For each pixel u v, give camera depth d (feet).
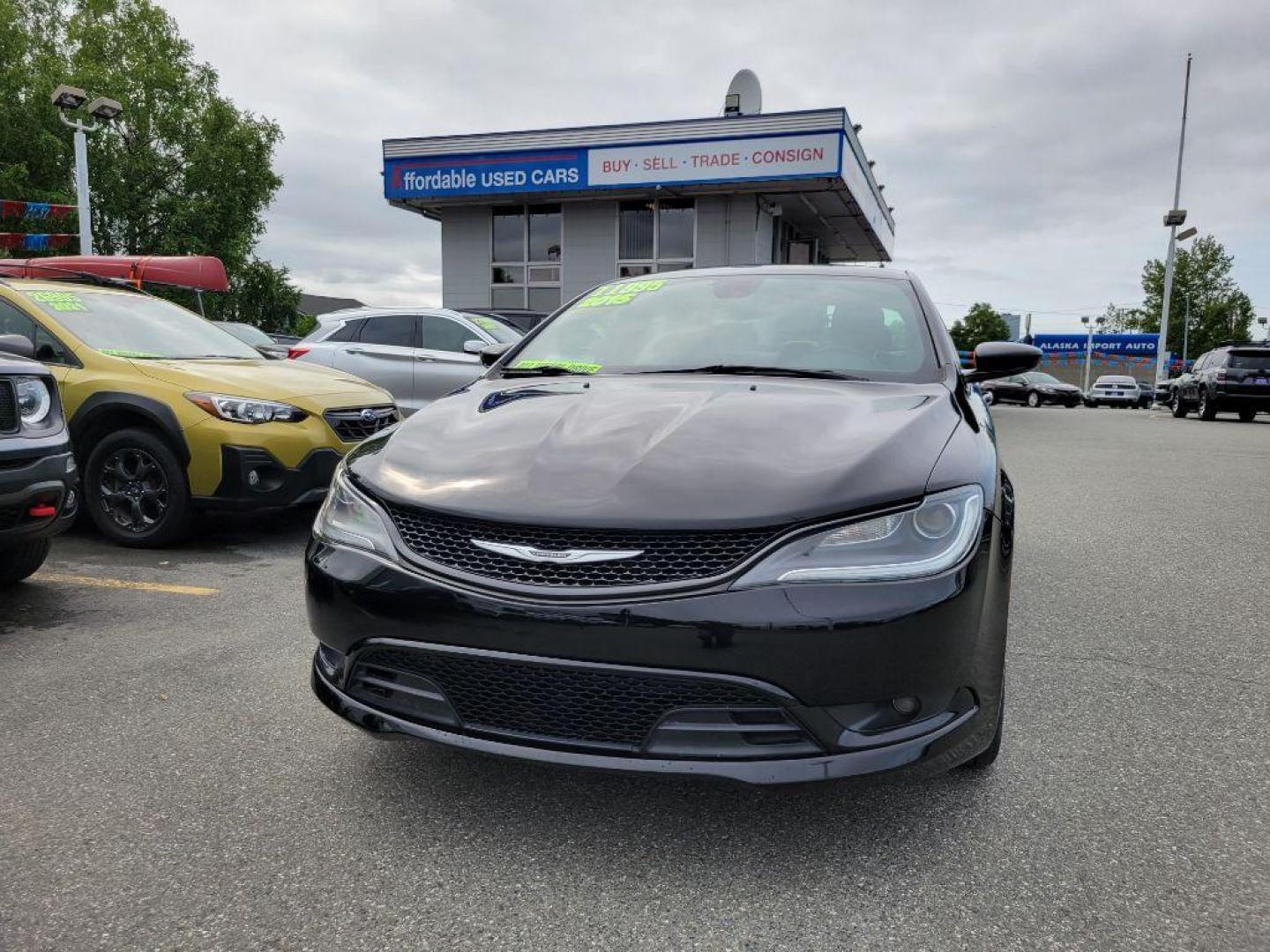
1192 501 23.71
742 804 7.58
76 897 6.29
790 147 49.11
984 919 6.07
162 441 16.42
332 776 8.09
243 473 16.05
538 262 57.88
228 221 120.57
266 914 6.12
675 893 6.37
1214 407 61.16
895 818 7.36
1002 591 7.12
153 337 18.71
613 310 11.59
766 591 6.07
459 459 7.41
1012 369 10.48
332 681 7.43
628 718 6.37
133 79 119.14
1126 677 10.65
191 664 10.84
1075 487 26.17
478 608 6.39
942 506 6.55
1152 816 7.40
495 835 7.12
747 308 11.00
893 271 11.74
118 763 8.29
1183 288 205.98
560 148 52.49
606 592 6.19
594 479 6.75
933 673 6.27
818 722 6.13
